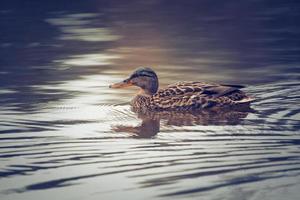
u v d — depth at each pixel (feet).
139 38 86.94
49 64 75.36
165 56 78.33
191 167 44.01
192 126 53.98
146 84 62.75
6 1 108.58
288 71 70.74
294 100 60.44
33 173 43.96
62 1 109.29
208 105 59.36
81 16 99.40
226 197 39.34
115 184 41.93
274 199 38.91
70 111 58.49
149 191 40.70
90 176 43.24
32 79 69.26
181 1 109.40
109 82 68.39
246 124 53.67
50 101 61.57
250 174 42.50
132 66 74.43
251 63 74.54
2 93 64.13
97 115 57.47
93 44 84.12
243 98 59.57
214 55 78.43
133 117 57.31
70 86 66.80
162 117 57.36
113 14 101.09
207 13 100.78
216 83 66.95
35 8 104.27
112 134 51.96
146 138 50.75
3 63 75.77
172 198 39.63
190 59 76.89
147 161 45.39
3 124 54.54
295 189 40.14
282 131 51.39
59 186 41.96
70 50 81.41
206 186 40.91
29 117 56.59
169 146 48.49
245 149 47.16
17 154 47.44
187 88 60.39
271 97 61.46
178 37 87.15
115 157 46.39
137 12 102.47
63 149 48.34
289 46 81.66
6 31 90.43
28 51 80.84
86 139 50.60
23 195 40.78
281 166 43.68
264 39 85.46
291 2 106.42
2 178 43.29
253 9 102.17
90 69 73.15
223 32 89.40
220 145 48.26
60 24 94.27
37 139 50.70
